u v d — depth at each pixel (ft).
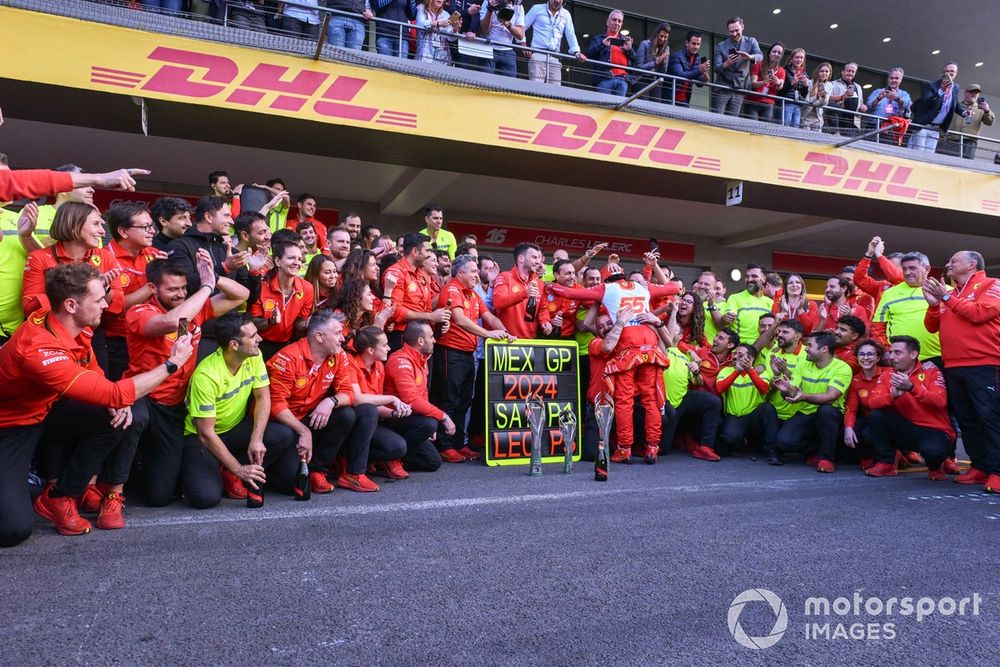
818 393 20.76
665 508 14.24
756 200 35.12
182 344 11.56
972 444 18.47
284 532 11.76
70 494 11.41
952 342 18.06
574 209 42.37
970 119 40.70
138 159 31.50
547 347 21.62
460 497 15.02
